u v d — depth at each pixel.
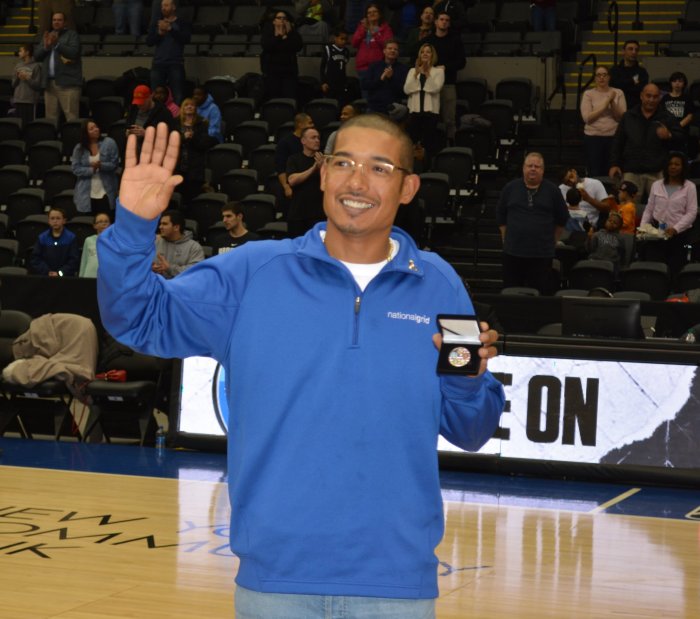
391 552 3.09
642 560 8.11
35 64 23.47
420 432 3.17
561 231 15.16
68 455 11.93
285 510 3.08
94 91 24.92
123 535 8.40
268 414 3.14
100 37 27.53
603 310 11.30
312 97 23.97
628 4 27.14
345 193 3.20
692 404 10.83
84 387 12.91
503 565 7.84
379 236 3.28
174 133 3.14
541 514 9.60
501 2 26.44
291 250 3.30
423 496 3.18
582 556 8.18
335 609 3.07
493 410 3.41
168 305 3.22
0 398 13.57
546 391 11.19
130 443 13.19
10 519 8.84
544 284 15.09
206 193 19.48
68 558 7.68
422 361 3.21
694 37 24.53
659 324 13.26
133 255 3.09
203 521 8.94
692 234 17.45
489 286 18.23
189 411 12.21
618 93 20.30
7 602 6.63
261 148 20.66
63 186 20.62
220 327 3.27
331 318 3.19
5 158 22.14
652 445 10.89
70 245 16.94
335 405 3.12
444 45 21.33
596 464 10.99
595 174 20.39
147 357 13.31
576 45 25.91
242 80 24.48
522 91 22.92
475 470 11.43
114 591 6.92
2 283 14.38
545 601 7.00
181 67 22.81
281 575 3.08
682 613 6.84
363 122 3.26
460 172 19.56
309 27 25.91
